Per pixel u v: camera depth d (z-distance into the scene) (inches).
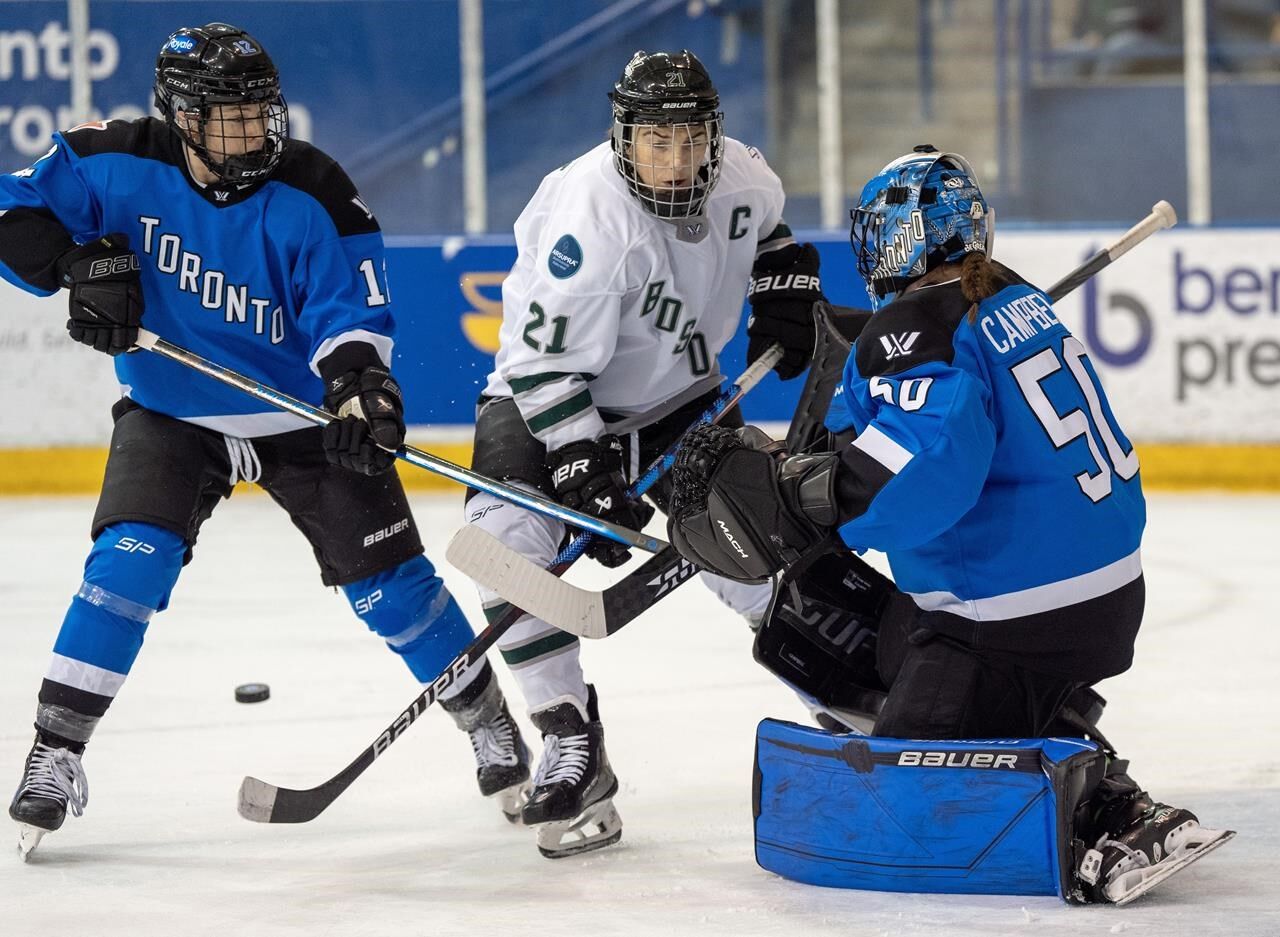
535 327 463.5
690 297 482.6
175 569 474.3
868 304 1166.3
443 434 1174.3
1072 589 400.5
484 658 494.3
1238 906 386.9
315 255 470.9
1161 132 1250.6
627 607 444.5
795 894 409.1
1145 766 534.6
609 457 463.2
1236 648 725.9
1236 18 1246.9
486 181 1290.6
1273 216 1248.2
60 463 1184.8
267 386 461.4
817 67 1264.8
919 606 419.8
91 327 455.5
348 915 402.0
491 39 1274.6
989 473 397.1
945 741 396.2
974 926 376.5
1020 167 1272.1
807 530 399.5
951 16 1269.7
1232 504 1115.9
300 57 1268.5
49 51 1235.2
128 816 498.9
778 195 511.5
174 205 467.5
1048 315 408.8
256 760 567.2
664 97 443.2
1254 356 1155.9
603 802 454.9
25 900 415.8
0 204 458.9
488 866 445.1
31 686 679.7
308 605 840.9
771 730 419.5
